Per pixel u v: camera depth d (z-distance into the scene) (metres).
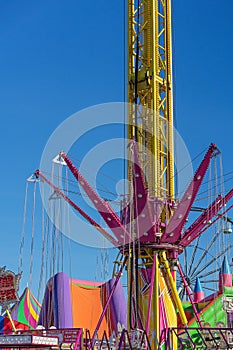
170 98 48.28
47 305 51.50
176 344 42.25
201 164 42.44
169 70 48.88
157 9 49.81
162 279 44.00
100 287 56.06
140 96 48.38
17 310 53.38
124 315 53.41
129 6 50.31
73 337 34.75
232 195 43.97
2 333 36.78
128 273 43.28
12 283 38.59
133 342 37.16
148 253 44.34
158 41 49.22
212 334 37.56
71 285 54.75
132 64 49.25
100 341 39.47
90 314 54.41
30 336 31.73
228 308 51.03
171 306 43.72
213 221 44.47
